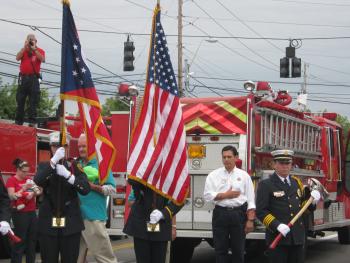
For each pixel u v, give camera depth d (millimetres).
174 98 10211
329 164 19094
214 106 14641
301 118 17547
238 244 12016
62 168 9305
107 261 12000
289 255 10031
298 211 10000
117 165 16750
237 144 14328
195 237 14422
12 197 13367
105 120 20094
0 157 16547
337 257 17781
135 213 9594
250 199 12062
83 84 9922
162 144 9953
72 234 9477
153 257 9602
